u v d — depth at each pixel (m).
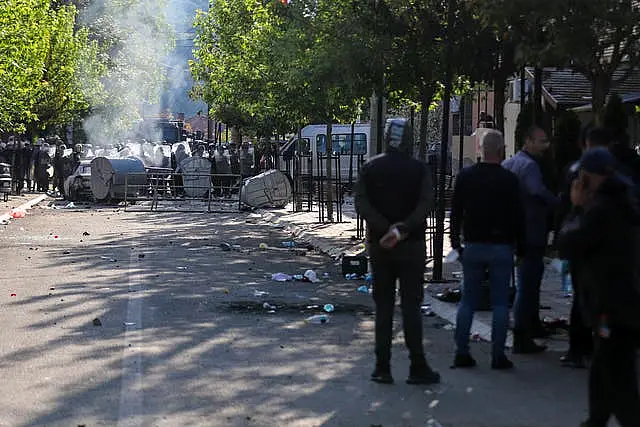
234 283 16.77
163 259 20.39
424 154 20.61
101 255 20.95
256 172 50.59
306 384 9.45
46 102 49.12
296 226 28.95
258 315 13.48
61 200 42.81
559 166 13.08
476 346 11.64
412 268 9.52
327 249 22.64
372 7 19.58
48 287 15.88
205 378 9.60
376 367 9.62
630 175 10.06
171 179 45.62
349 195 46.34
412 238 9.48
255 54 34.50
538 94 15.65
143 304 14.18
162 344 11.26
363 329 12.53
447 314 13.70
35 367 9.92
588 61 14.88
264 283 16.86
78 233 26.55
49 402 8.55
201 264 19.59
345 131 50.88
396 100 21.92
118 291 15.49
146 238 25.28
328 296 15.43
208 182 44.81
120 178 39.88
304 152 47.94
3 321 12.59
